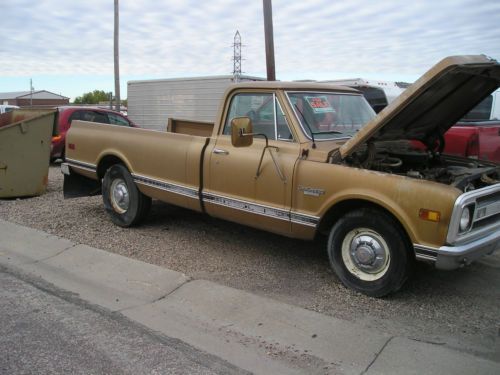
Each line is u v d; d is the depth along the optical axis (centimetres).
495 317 423
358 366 342
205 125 783
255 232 662
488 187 438
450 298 459
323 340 376
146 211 673
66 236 640
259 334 389
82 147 727
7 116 1031
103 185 700
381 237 443
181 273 505
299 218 484
